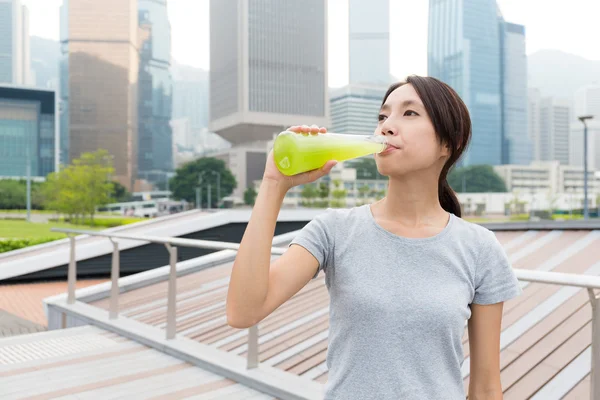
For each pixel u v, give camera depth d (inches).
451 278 35.1
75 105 5940.0
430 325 33.5
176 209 4562.0
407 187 37.2
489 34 7066.9
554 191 5073.8
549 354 118.3
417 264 35.1
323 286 197.0
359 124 7017.7
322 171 33.5
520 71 7190.0
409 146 35.4
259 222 32.8
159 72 7667.3
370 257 35.7
